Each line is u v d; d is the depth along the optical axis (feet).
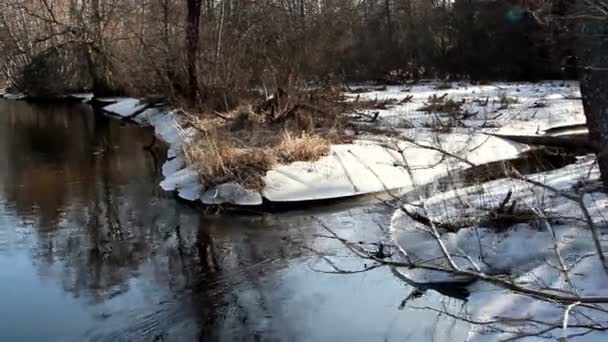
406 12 120.88
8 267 25.36
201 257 26.03
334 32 86.79
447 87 92.73
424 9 119.03
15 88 131.13
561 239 21.89
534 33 63.87
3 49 124.36
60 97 118.83
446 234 24.79
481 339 17.22
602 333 15.94
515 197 27.09
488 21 104.22
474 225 23.95
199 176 36.76
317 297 21.44
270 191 34.63
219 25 65.92
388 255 24.53
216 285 22.85
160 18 73.51
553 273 19.83
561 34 24.84
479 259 22.33
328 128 47.44
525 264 21.15
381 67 112.06
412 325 18.94
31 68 119.03
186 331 19.20
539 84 92.73
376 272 23.31
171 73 68.08
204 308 20.85
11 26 122.83
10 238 29.19
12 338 19.01
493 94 78.84
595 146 23.98
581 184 17.93
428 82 106.73
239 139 42.91
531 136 48.32
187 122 54.29
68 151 54.34
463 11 108.37
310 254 25.73
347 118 52.70
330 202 34.01
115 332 19.29
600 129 23.66
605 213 23.04
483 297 20.01
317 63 64.59
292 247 26.84
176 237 28.94
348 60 109.40
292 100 49.03
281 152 38.68
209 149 38.40
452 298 20.72
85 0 103.71
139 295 22.13
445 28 112.68
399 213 29.99
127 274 24.30
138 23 85.76
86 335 19.12
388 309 20.22
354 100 64.95
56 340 18.88
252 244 27.55
